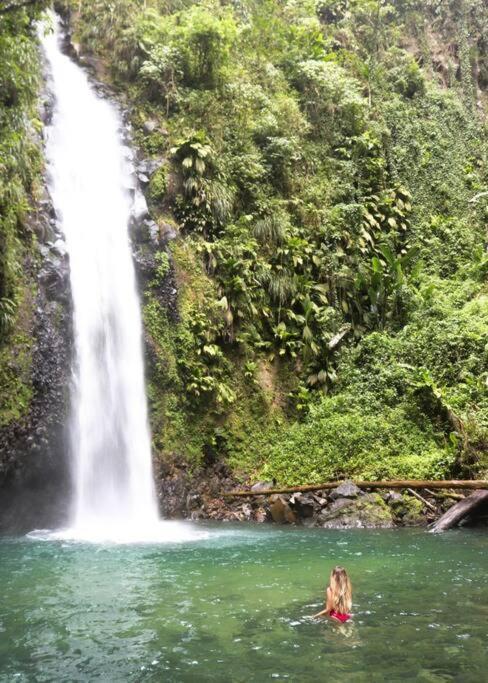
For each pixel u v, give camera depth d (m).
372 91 26.86
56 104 18.47
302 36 25.78
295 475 16.12
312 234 21.55
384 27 29.47
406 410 17.14
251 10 25.80
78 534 12.95
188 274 18.23
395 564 9.44
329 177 23.30
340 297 20.86
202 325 17.58
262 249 20.08
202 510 16.08
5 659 5.32
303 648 5.50
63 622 6.35
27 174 15.67
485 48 30.23
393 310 21.03
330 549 10.80
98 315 15.95
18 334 13.81
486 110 28.92
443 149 26.47
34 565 9.34
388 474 15.22
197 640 5.75
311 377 18.91
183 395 17.03
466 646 5.51
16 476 13.20
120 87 21.05
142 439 15.97
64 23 21.88
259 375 18.62
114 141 19.44
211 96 21.06
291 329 19.55
